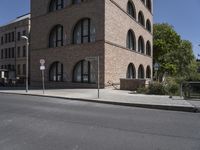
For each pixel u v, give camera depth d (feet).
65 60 93.61
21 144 19.65
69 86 91.30
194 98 51.70
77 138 21.45
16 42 162.61
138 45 120.06
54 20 98.73
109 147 18.92
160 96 57.16
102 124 27.45
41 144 19.65
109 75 83.82
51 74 100.73
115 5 89.61
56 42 99.66
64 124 27.35
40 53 104.37
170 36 171.22
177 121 29.78
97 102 49.88
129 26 103.81
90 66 85.81
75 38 92.38
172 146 19.27
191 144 19.84
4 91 78.43
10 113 34.91
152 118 31.76
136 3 114.42
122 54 95.25
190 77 100.01
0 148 18.62
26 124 27.25
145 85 74.49
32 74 108.17
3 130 24.35
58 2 99.40
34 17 107.55
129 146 19.19
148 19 136.26
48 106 43.21
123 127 25.95
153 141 20.63
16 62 162.40
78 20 89.81
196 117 33.17
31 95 65.92
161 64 161.58
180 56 168.76
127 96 57.52
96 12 83.56
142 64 122.11
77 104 46.91
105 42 81.46
